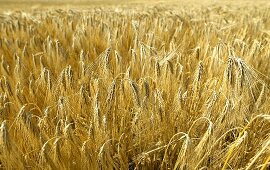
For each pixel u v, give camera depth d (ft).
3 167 3.07
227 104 3.04
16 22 8.53
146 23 8.79
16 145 2.97
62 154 2.95
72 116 3.57
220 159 3.04
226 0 45.42
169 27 8.01
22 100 3.88
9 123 3.52
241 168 2.90
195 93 3.65
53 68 5.20
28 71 5.16
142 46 4.50
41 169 2.88
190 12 13.88
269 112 3.48
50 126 3.40
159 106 3.28
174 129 3.42
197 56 5.06
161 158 3.37
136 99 3.25
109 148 3.13
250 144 3.29
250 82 3.12
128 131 3.58
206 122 3.35
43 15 12.30
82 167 2.89
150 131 3.31
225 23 9.47
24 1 71.46
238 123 3.30
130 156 3.45
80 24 8.90
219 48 4.53
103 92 3.85
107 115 3.34
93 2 63.52
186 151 2.80
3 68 4.91
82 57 4.78
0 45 6.47
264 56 5.33
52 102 3.84
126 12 12.90
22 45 6.71
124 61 5.34
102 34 7.34
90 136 3.08
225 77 3.20
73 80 4.25
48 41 5.92
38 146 3.09
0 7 46.11
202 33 6.99
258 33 8.12
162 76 3.99
